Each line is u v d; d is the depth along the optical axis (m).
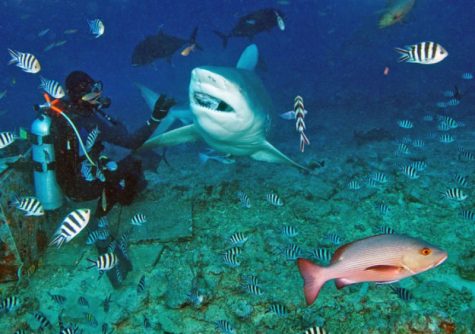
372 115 17.78
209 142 6.54
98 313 4.52
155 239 5.71
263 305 4.36
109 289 4.92
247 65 7.45
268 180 7.90
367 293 4.29
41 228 5.43
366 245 2.28
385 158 9.67
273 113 7.16
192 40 10.23
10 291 4.82
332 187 7.29
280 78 37.72
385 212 5.82
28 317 4.49
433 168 8.59
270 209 6.72
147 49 11.62
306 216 6.40
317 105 21.36
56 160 4.91
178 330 4.23
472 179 7.44
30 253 5.05
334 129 15.45
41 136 4.72
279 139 14.28
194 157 11.44
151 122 5.43
